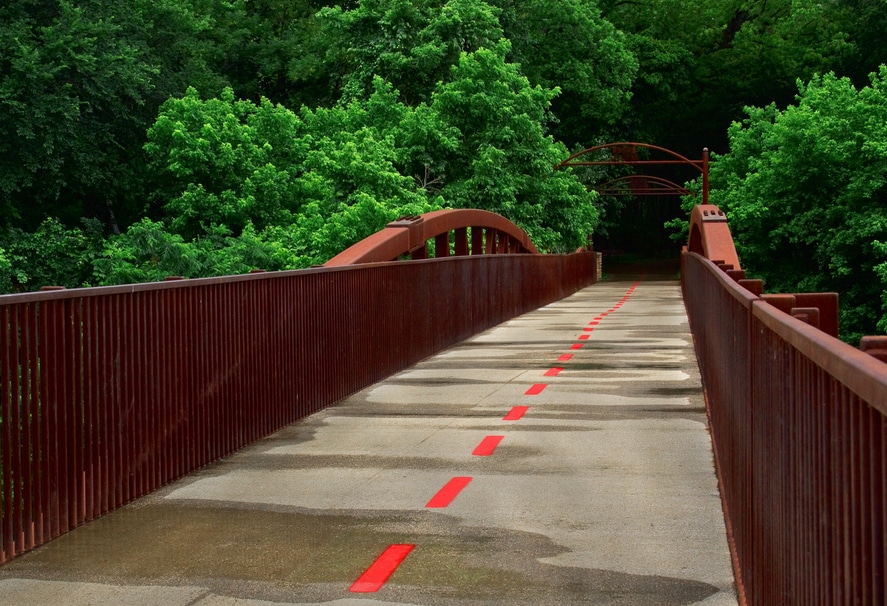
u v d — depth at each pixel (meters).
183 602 4.82
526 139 33.69
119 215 32.25
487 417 10.12
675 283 53.75
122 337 6.66
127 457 6.73
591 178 59.78
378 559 5.47
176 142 23.88
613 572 5.20
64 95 26.62
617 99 56.69
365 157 25.55
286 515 6.43
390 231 15.98
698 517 6.27
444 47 34.53
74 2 29.98
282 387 9.62
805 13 68.69
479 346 17.42
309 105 45.34
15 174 26.66
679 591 4.90
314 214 22.81
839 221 41.75
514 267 24.94
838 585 2.45
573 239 39.66
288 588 5.01
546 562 5.38
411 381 12.88
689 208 57.62
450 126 32.03
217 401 8.15
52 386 5.88
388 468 7.80
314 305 10.50
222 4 43.72
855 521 2.24
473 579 5.12
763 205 43.47
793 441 3.19
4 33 26.73
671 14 68.62
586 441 8.79
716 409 8.09
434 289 16.12
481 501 6.74
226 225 23.47
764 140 50.12
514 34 46.69
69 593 4.95
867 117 41.66
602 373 13.43
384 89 31.17
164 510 6.56
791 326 3.15
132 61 28.98
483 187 31.62
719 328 7.66
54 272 23.28
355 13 35.62
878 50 65.88
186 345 7.59
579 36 55.44
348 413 10.45
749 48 70.75
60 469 5.96
